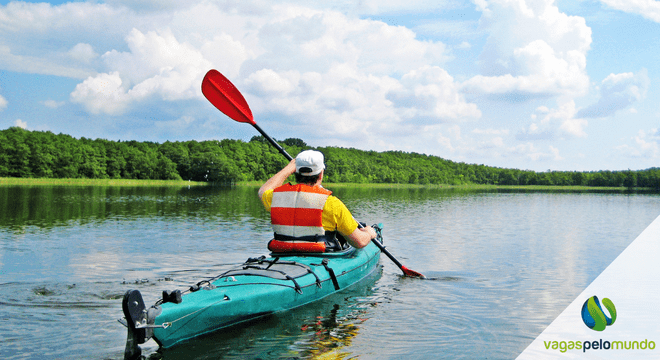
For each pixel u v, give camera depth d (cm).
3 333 398
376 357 352
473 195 4803
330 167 11438
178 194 3462
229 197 3062
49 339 385
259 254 827
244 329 411
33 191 3416
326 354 356
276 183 527
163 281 609
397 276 665
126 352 335
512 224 1507
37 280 605
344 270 552
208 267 707
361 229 521
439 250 920
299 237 496
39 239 984
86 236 1038
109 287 571
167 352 355
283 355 352
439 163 16162
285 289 449
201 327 379
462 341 392
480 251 911
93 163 8338
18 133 8044
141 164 9012
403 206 2441
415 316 461
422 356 355
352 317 453
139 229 1182
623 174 12131
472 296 549
